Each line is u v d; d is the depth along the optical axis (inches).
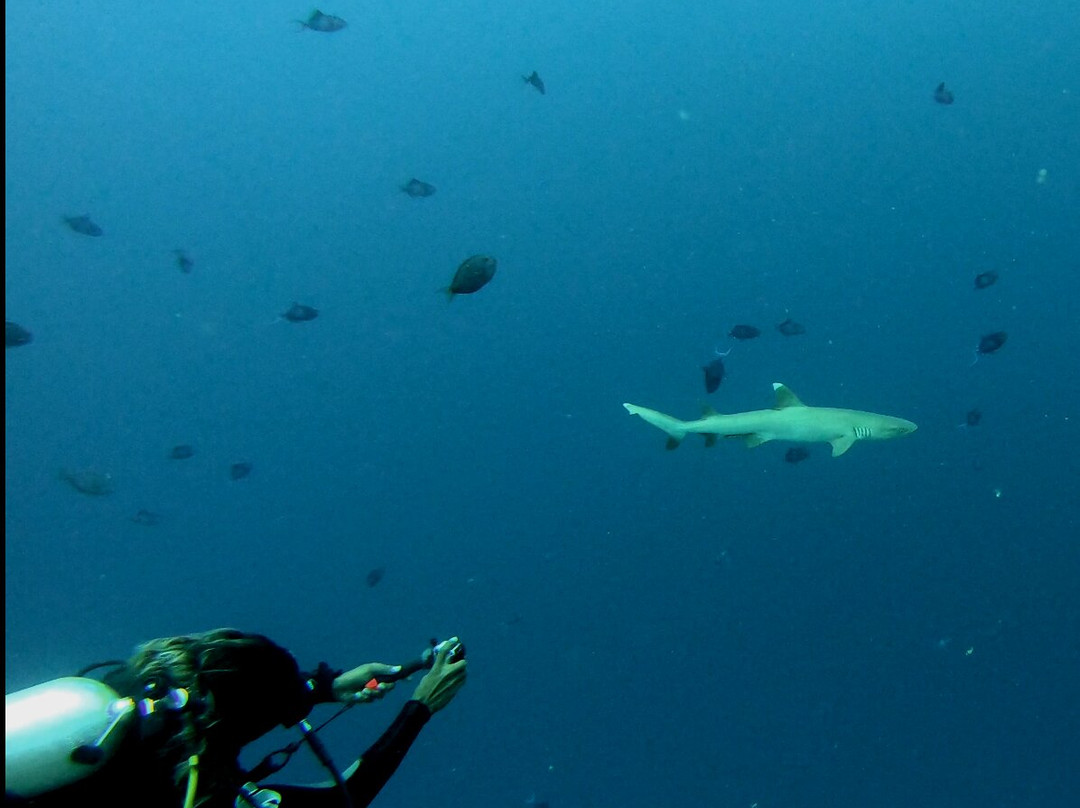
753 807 716.7
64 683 70.2
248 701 74.5
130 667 76.0
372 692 101.0
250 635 80.3
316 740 81.9
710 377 374.0
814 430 378.0
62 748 63.6
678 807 738.2
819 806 706.8
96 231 446.9
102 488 449.1
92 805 64.8
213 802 71.4
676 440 402.0
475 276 293.6
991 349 404.8
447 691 99.7
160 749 68.8
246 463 524.7
